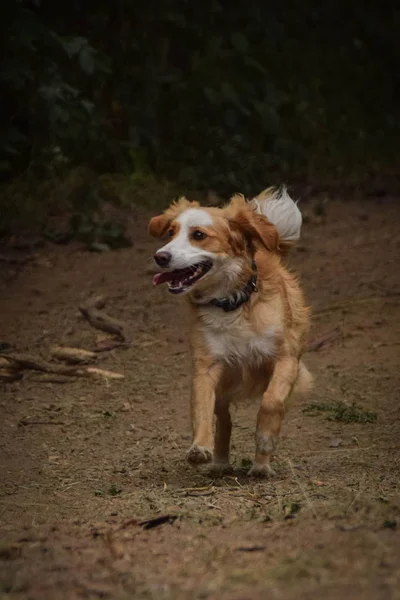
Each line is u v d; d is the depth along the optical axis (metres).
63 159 19.05
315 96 24.52
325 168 22.27
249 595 5.25
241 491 7.91
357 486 7.81
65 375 11.95
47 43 18.03
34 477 8.87
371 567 5.52
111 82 20.83
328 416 10.38
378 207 19.47
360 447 9.41
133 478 8.78
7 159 18.80
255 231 8.65
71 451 9.66
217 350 8.77
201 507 7.43
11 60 17.73
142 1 21.47
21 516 7.61
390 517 6.64
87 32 21.00
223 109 21.30
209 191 19.66
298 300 9.20
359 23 27.81
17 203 17.83
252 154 20.97
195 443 8.29
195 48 22.44
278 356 8.78
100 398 11.27
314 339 12.70
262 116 21.47
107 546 6.46
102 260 16.17
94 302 13.90
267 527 6.68
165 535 6.67
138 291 14.73
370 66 27.22
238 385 9.01
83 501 8.02
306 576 5.48
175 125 21.09
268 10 24.56
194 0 22.73
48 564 6.15
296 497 7.52
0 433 10.20
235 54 22.02
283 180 21.03
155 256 8.47
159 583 5.60
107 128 20.30
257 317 8.71
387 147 24.41
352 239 16.95
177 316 13.83
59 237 16.94
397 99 27.34
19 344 12.91
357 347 12.40
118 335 13.07
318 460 9.01
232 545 6.25
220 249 8.56
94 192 18.19
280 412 8.51
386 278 14.75
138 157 20.08
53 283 15.13
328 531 6.38
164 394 11.34
